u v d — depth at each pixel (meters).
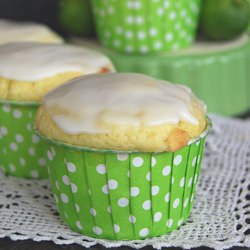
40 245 0.35
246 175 0.40
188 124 0.35
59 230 0.36
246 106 0.50
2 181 0.40
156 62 0.47
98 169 0.34
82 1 0.52
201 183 0.40
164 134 0.34
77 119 0.34
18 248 0.34
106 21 0.49
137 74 0.37
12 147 0.40
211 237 0.35
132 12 0.47
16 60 0.40
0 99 0.39
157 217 0.35
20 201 0.38
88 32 0.52
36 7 0.59
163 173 0.34
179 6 0.48
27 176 0.41
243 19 0.49
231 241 0.34
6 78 0.40
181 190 0.35
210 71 0.48
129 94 0.35
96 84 0.35
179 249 0.34
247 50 0.49
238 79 0.49
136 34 0.48
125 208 0.35
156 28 0.48
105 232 0.35
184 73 0.48
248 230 0.35
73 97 0.35
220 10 0.49
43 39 0.47
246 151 0.43
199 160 0.36
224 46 0.50
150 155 0.34
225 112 0.49
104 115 0.34
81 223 0.35
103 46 0.51
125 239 0.35
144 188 0.34
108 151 0.33
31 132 0.40
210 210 0.37
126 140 0.34
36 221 0.36
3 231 0.35
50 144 0.35
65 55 0.41
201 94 0.48
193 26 0.50
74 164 0.34
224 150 0.43
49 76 0.40
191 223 0.36
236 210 0.37
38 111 0.36
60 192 0.36
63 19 0.52
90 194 0.35
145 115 0.34
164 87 0.36
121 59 0.48
